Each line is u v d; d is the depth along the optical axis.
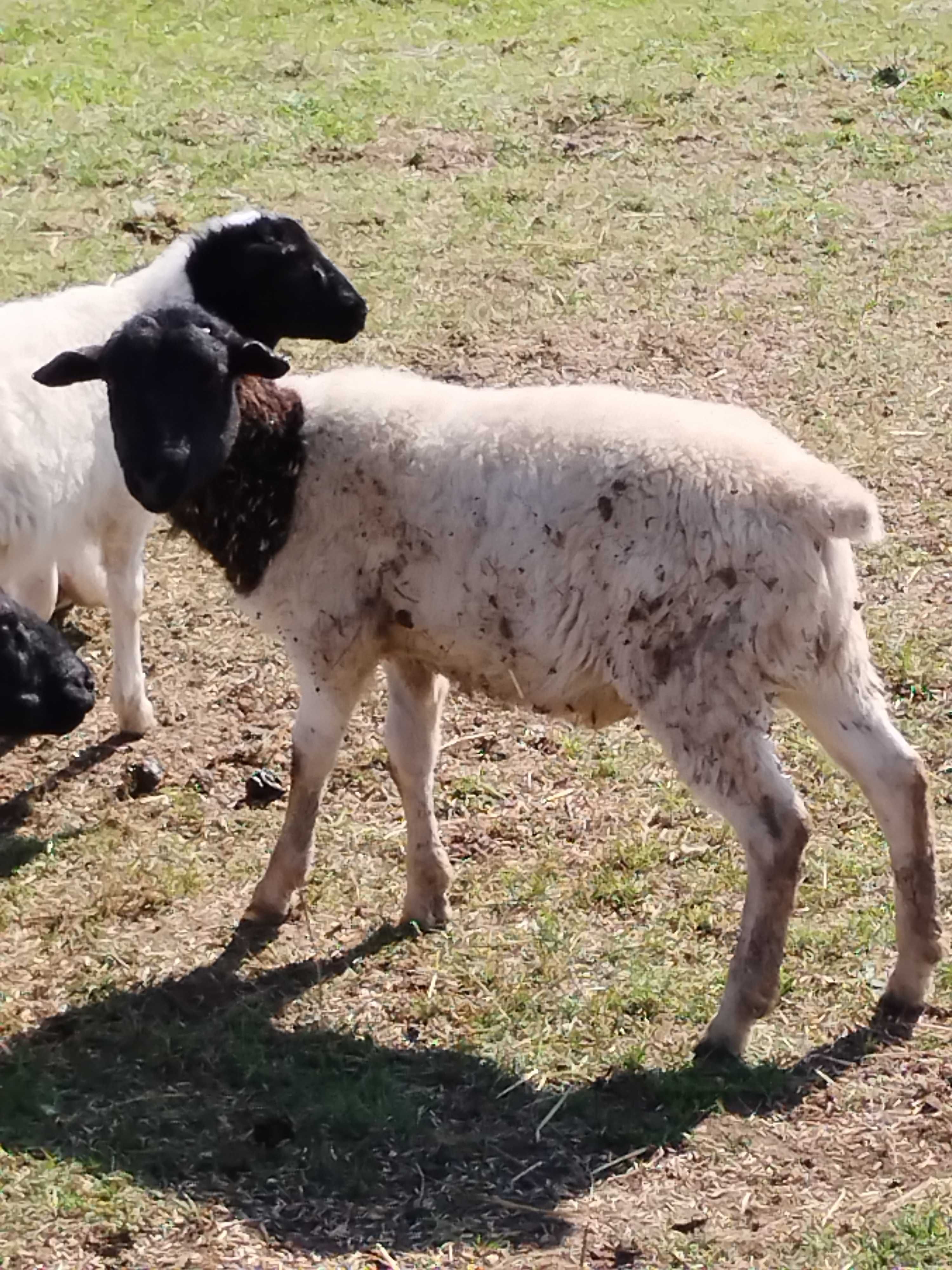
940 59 7.34
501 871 3.95
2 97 6.97
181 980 3.76
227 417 3.66
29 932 3.86
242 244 4.34
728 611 3.52
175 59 7.45
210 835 4.07
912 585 4.54
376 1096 3.53
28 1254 3.29
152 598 4.62
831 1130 3.48
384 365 5.21
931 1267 3.26
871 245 5.86
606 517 3.56
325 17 8.07
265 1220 3.35
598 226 5.96
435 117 6.81
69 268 5.57
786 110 6.89
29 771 4.22
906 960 3.63
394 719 3.79
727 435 3.59
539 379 5.18
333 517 3.70
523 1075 3.58
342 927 3.86
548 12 8.11
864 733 3.60
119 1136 3.46
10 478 3.96
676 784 4.12
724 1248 3.30
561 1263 3.29
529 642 3.63
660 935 3.81
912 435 4.98
